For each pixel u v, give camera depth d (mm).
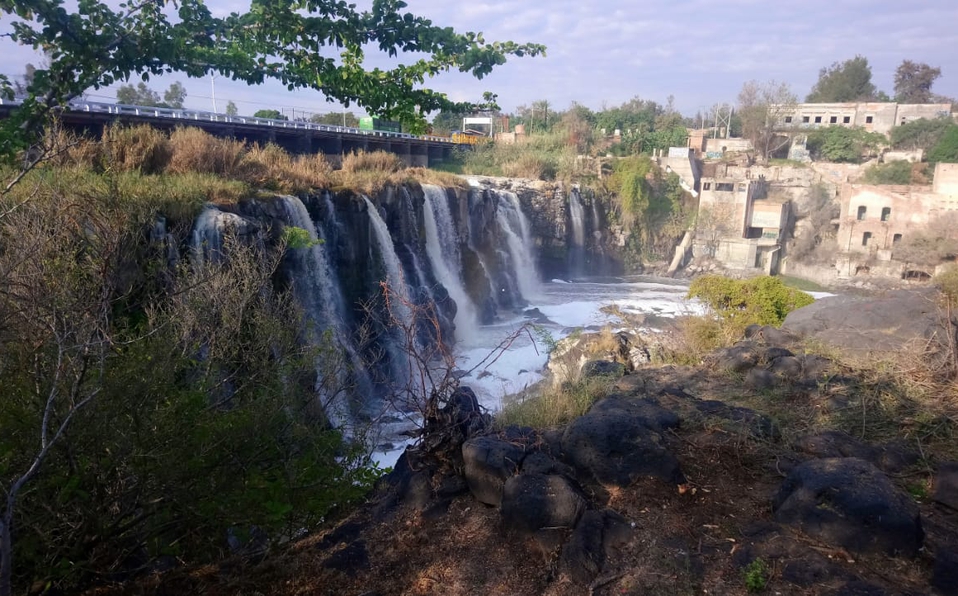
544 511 4457
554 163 49969
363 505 5496
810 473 4375
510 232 38906
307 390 7805
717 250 48469
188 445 4961
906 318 9344
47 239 5242
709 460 5309
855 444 5539
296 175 22281
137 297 8719
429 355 6457
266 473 5539
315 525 5504
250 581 4559
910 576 3748
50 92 4098
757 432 5812
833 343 8875
